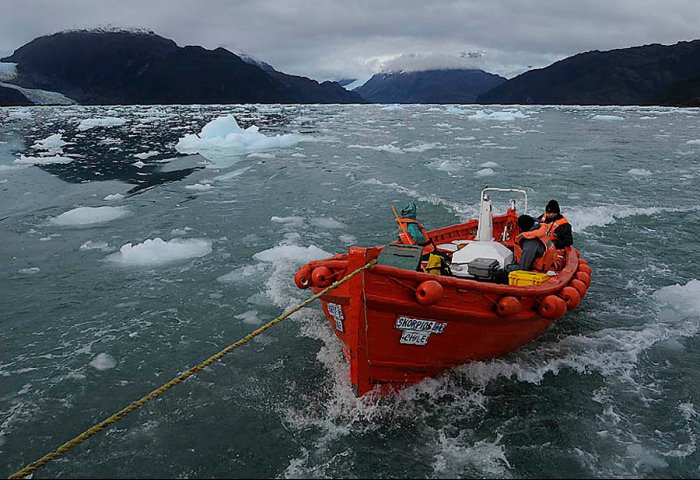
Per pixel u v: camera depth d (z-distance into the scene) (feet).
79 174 53.67
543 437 13.35
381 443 13.23
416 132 102.83
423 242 19.75
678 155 64.13
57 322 20.15
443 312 13.46
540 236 17.38
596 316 20.24
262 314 20.62
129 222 34.45
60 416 14.46
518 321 15.08
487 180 48.16
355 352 13.80
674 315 20.20
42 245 29.76
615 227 32.37
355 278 12.89
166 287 23.34
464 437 13.39
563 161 59.82
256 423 14.07
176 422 14.16
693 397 15.01
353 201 39.93
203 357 17.48
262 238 30.48
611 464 12.35
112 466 12.51
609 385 15.61
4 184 48.34
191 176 51.78
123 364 17.08
